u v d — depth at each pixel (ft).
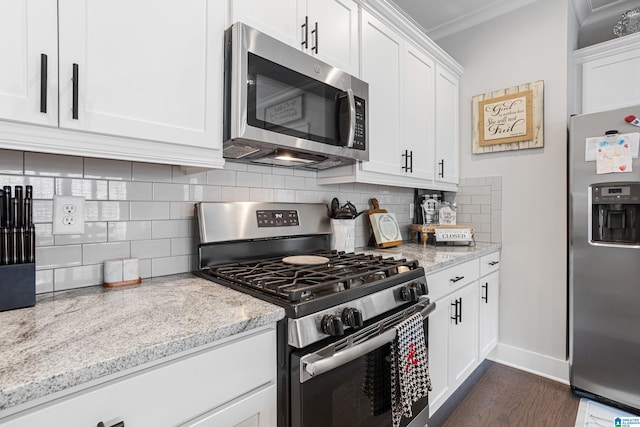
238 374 2.58
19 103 2.36
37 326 2.36
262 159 4.81
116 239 3.68
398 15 5.89
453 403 6.13
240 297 3.14
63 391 1.79
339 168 5.62
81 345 2.04
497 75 7.89
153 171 3.97
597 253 6.12
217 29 3.53
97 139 2.75
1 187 2.97
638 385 5.70
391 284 3.91
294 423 2.81
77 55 2.61
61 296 3.15
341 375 3.25
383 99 5.77
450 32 8.62
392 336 3.59
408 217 8.52
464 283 6.19
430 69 7.18
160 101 3.09
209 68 3.45
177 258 4.17
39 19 2.44
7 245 2.71
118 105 2.83
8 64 2.33
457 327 5.94
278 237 5.03
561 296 7.01
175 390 2.22
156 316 2.59
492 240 7.96
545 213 7.23
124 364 1.93
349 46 5.09
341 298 3.23
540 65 7.30
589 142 6.22
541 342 7.26
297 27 4.33
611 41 7.02
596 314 6.14
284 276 3.68
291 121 4.03
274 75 3.86
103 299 3.05
